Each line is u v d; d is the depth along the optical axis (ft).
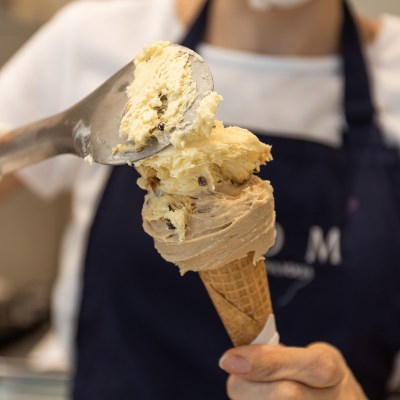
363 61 4.50
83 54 4.77
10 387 4.35
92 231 4.55
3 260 7.48
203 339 4.36
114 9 4.87
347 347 4.26
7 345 6.37
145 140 2.01
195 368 4.42
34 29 7.10
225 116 4.50
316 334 4.28
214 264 2.22
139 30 4.80
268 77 4.52
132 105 2.09
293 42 4.53
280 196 4.23
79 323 4.64
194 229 2.18
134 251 4.38
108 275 4.48
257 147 2.22
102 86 2.34
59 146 2.43
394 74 4.71
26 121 4.92
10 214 7.39
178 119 2.00
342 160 4.38
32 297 7.18
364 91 4.46
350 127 4.44
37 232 7.77
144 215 2.27
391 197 4.38
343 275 4.26
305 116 4.49
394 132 4.54
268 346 2.54
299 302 4.27
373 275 4.27
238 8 4.49
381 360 4.47
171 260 2.25
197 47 4.58
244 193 2.21
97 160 2.11
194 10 4.79
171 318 4.40
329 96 4.54
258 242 2.24
